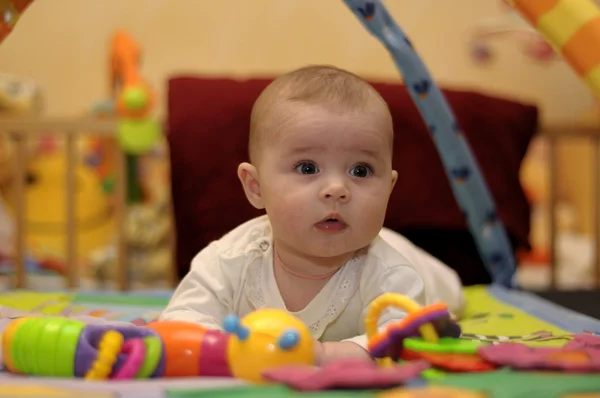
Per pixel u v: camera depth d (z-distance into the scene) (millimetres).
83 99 2520
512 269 1522
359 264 952
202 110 1618
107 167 2297
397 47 1279
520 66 2809
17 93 2133
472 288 1474
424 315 737
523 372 653
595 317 1407
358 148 844
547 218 2707
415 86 1331
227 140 1604
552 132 1928
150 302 1306
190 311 936
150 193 2287
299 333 696
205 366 704
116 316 1102
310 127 837
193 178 1594
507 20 2506
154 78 2555
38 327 718
